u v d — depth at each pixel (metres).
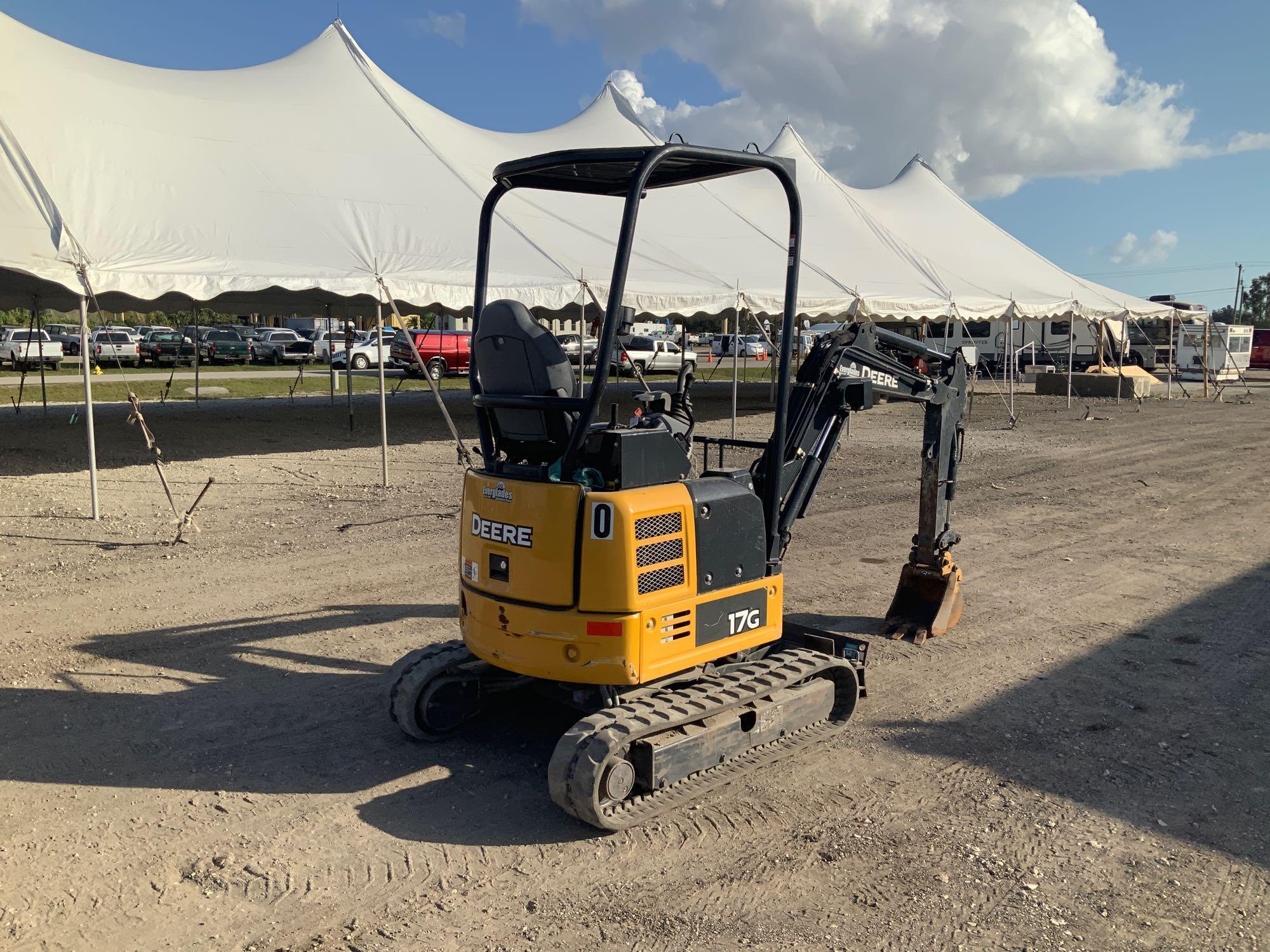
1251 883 3.89
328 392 29.53
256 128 15.05
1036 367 38.88
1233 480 13.88
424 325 45.59
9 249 9.91
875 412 24.52
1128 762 5.02
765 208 20.92
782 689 5.03
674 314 14.45
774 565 5.12
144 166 12.84
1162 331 42.38
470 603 4.77
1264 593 8.12
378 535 9.97
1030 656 6.62
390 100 17.48
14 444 16.12
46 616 7.25
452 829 4.33
